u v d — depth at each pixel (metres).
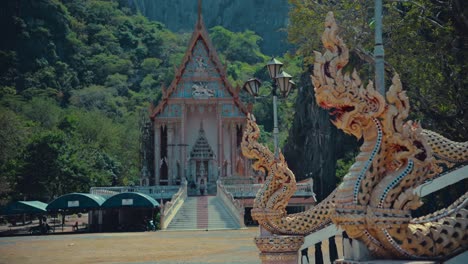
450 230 6.70
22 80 156.00
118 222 60.91
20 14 165.88
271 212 12.70
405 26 26.88
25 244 40.84
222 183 65.88
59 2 181.25
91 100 158.25
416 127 6.77
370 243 6.51
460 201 7.37
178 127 79.12
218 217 56.25
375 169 6.57
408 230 6.49
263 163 13.72
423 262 6.30
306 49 33.31
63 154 78.94
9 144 83.75
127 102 167.75
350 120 6.70
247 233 46.16
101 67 184.38
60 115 126.56
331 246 12.49
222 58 196.25
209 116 80.25
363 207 6.48
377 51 10.27
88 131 113.88
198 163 79.06
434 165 6.88
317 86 6.68
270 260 12.47
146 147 83.75
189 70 79.44
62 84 164.88
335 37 6.68
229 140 79.12
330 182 77.44
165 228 54.06
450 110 27.22
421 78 26.80
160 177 78.56
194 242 37.94
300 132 87.25
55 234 54.66
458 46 26.17
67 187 79.19
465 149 8.67
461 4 24.27
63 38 177.88
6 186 73.56
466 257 6.62
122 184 105.56
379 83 10.19
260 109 142.50
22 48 161.12
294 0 32.91
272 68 22.12
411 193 6.45
